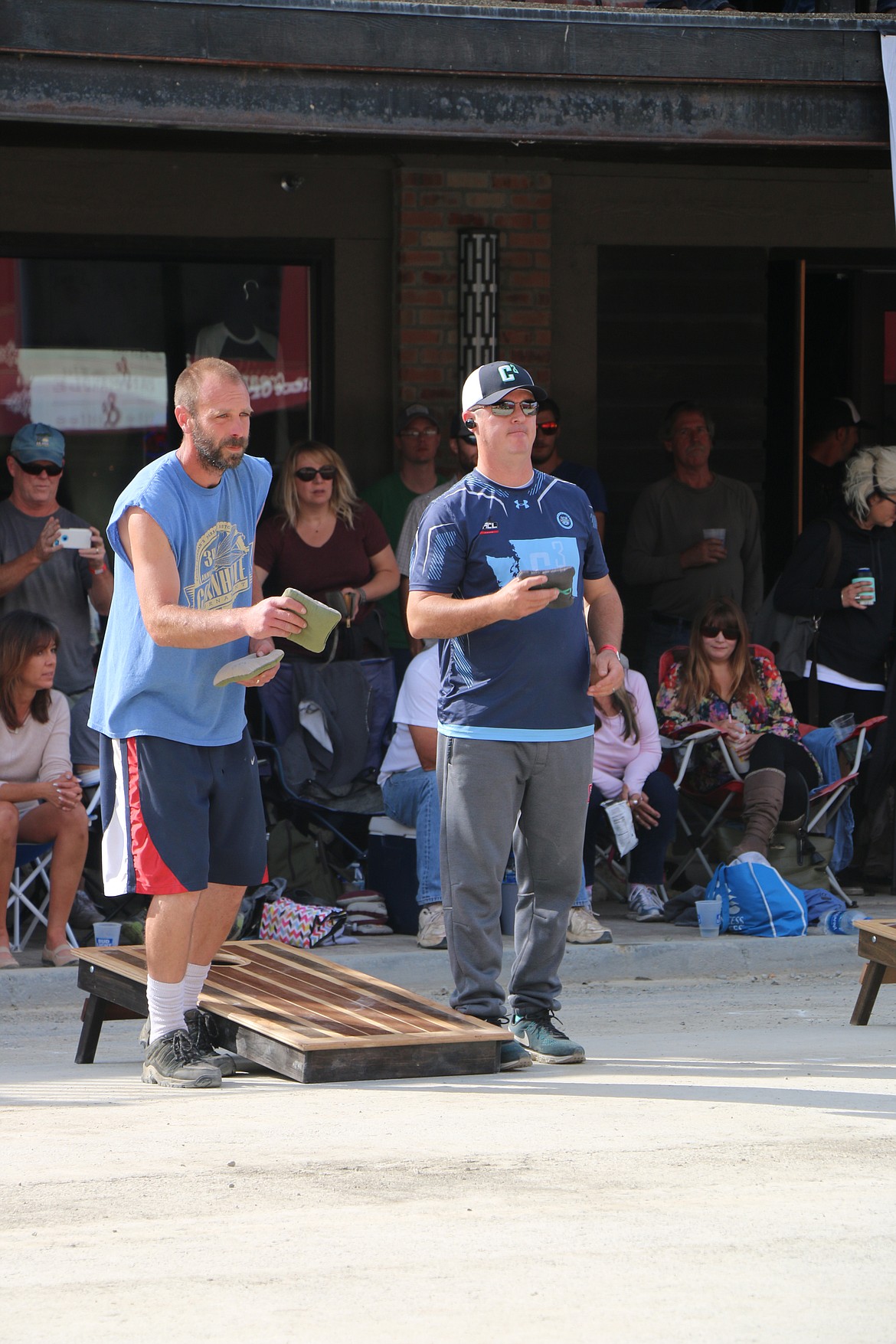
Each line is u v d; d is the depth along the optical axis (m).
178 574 16.86
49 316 33.56
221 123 24.02
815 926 28.06
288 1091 16.94
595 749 28.47
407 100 24.66
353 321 34.75
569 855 18.31
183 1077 17.45
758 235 36.47
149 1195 12.51
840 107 26.17
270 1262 10.82
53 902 24.81
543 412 32.09
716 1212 11.92
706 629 29.34
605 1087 16.98
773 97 25.94
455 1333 9.48
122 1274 10.62
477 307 34.34
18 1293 10.28
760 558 34.03
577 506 18.28
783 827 28.89
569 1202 12.17
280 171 33.94
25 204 32.84
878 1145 14.05
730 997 24.59
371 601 29.73
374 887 27.69
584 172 35.31
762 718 29.56
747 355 36.66
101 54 23.28
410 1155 13.72
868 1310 9.88
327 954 25.66
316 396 34.94
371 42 24.25
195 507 16.92
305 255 34.41
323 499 28.92
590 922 26.50
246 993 19.38
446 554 17.73
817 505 37.66
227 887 17.94
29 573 26.70
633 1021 22.53
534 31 24.88
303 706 28.11
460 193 34.34
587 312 35.78
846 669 30.97
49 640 25.34
